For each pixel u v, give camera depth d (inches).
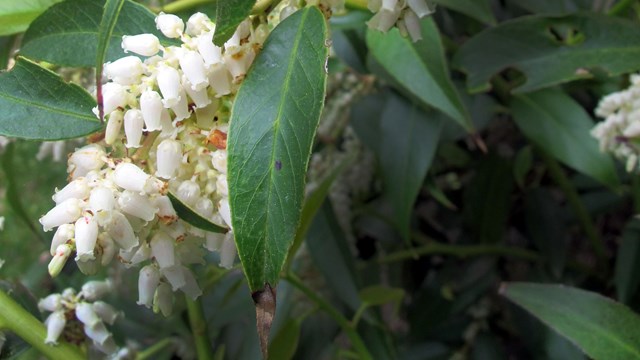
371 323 11.3
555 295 8.3
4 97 6.2
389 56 9.6
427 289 13.6
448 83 9.4
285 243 5.2
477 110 11.8
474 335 13.3
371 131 11.8
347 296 11.1
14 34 8.1
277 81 5.4
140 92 5.7
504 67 10.3
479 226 13.7
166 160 5.7
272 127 5.3
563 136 11.2
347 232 13.3
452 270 13.7
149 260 6.9
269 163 5.3
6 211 13.3
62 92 6.3
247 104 5.4
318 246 11.2
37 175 15.7
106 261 5.9
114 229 5.7
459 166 14.3
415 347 13.4
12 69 6.2
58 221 5.6
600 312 8.2
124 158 5.8
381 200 13.9
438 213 14.6
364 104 11.9
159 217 5.9
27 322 7.3
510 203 13.6
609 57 9.6
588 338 8.1
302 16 5.6
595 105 13.5
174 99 5.5
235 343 11.5
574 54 9.8
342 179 13.2
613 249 13.9
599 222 14.1
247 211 5.2
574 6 12.2
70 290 8.1
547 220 13.1
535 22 9.9
